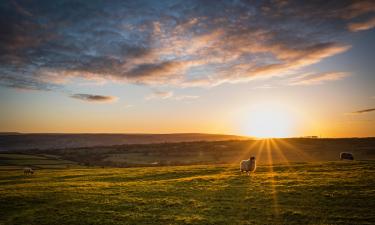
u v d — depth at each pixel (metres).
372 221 20.28
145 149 199.25
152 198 30.42
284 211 23.56
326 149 149.75
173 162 142.62
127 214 24.72
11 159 143.50
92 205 28.14
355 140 171.75
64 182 47.28
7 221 24.30
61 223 23.23
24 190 37.66
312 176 38.66
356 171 41.47
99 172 66.06
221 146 189.25
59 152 197.00
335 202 24.97
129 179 48.88
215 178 42.06
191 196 30.66
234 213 23.95
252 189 32.28
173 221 22.56
